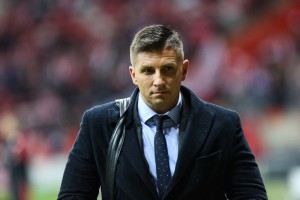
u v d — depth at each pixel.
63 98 78.38
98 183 11.67
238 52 79.94
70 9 92.75
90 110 11.71
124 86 74.88
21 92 82.44
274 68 66.56
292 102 64.25
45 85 81.88
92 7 91.69
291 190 42.34
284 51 70.06
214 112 11.52
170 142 11.29
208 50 75.75
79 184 11.46
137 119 11.40
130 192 11.09
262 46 76.25
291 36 76.44
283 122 62.59
